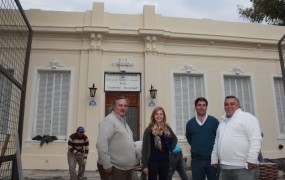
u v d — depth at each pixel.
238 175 3.94
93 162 10.69
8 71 4.13
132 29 11.83
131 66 11.79
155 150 5.04
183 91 12.19
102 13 12.02
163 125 5.20
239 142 4.00
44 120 11.17
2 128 4.35
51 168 10.60
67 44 11.66
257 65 12.90
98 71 11.45
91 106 11.12
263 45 13.01
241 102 12.62
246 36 12.97
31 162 10.58
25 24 5.15
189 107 12.08
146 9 12.35
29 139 10.76
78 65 11.57
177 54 12.23
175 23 12.50
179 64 12.19
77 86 11.39
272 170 7.46
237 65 12.70
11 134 4.58
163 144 5.11
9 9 4.55
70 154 8.38
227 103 4.27
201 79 12.42
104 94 11.45
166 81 11.92
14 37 4.79
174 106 11.83
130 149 4.24
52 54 11.55
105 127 4.08
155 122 5.22
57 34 11.62
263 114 12.50
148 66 11.73
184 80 12.32
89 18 11.95
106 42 11.85
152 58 11.81
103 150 3.95
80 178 8.77
